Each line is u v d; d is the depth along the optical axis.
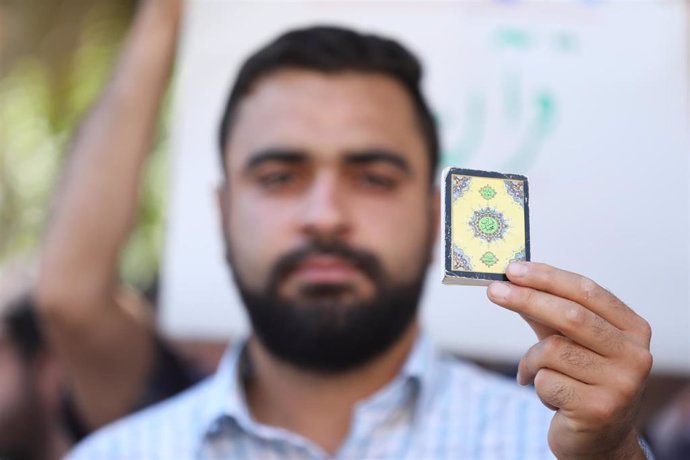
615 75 1.08
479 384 0.92
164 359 1.09
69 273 1.02
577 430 0.69
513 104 1.08
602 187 1.06
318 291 0.87
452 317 1.05
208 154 1.08
